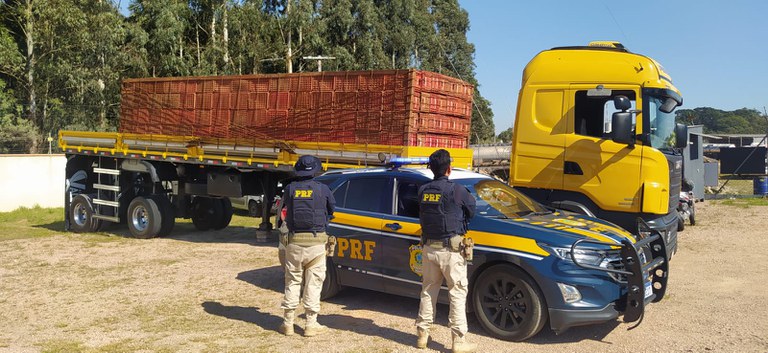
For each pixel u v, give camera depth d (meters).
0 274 9.69
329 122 11.08
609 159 8.27
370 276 7.01
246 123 12.28
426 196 5.48
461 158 11.14
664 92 8.12
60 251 11.92
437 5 62.06
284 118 11.72
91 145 14.63
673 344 5.75
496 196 6.85
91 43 31.28
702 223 15.24
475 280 6.14
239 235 13.98
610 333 6.14
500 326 5.98
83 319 6.99
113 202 14.22
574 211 8.48
